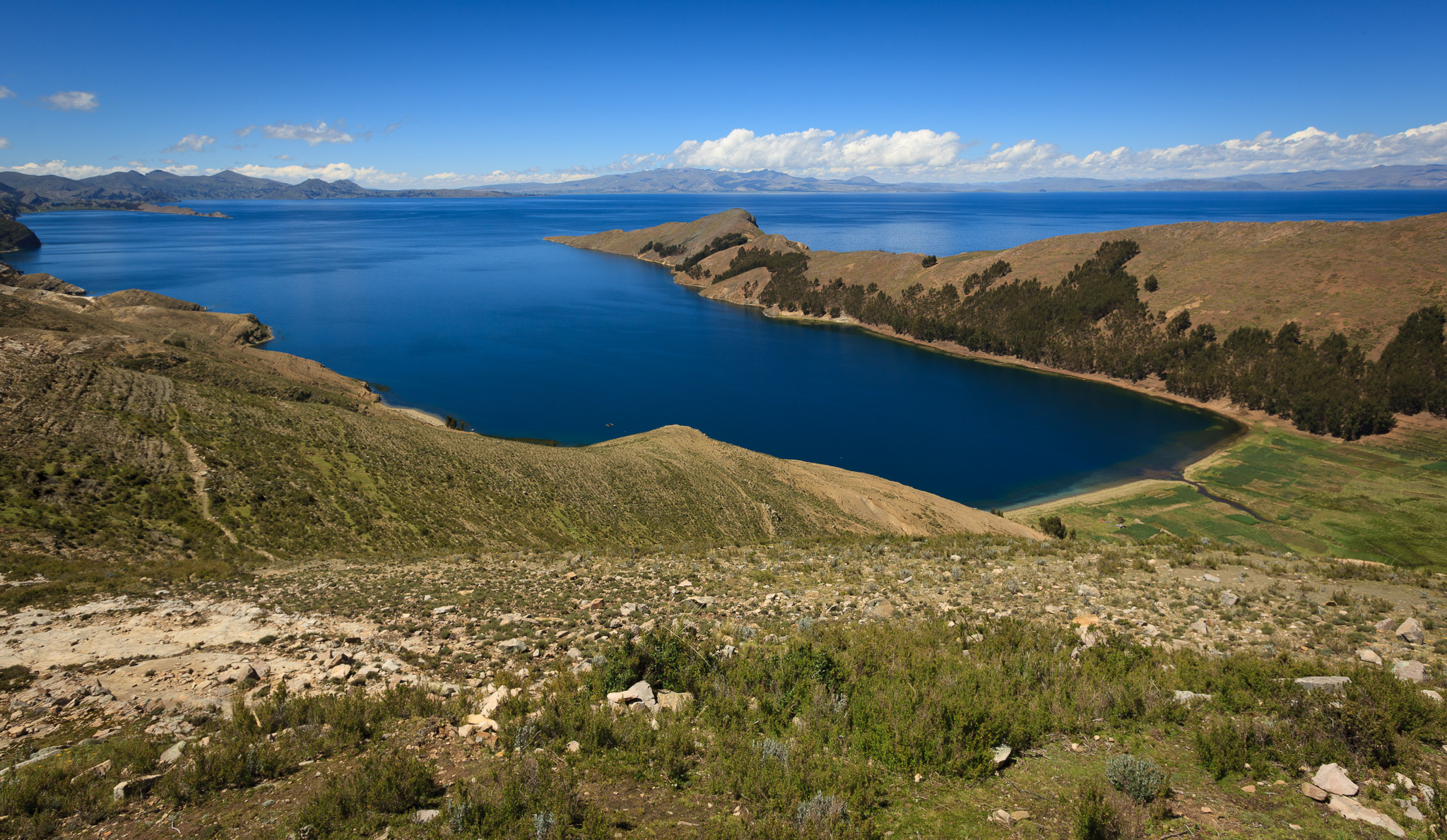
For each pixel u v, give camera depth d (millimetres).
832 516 50344
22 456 30750
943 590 19125
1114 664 11469
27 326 70938
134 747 8734
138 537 26969
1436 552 52750
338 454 42875
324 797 7426
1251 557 22359
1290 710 9086
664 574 23000
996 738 8664
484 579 22719
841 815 7109
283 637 14625
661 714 9773
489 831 6938
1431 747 8328
